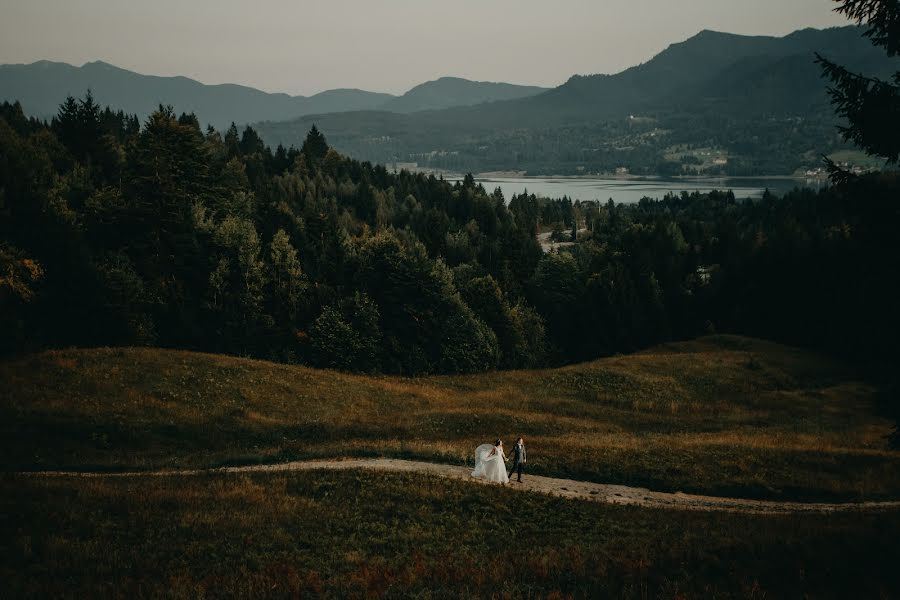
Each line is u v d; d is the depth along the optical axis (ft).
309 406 122.21
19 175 199.72
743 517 64.75
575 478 85.20
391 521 58.29
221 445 95.61
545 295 339.57
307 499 63.72
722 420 147.13
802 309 263.49
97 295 177.68
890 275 55.62
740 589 39.32
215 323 217.56
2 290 155.53
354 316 214.48
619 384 172.14
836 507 78.48
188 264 226.58
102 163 341.82
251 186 468.75
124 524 52.08
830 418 152.15
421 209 563.48
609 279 319.06
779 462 97.81
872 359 201.87
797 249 286.66
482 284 268.62
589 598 39.27
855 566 42.42
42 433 86.53
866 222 54.44
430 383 163.63
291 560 46.62
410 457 88.58
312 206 453.17
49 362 114.21
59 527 49.83
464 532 56.70
